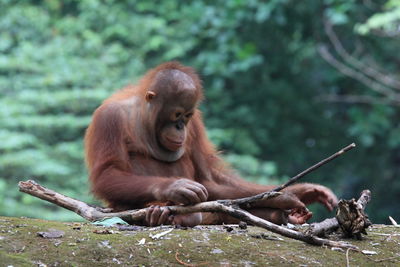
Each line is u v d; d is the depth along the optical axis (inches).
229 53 722.8
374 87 689.0
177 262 165.6
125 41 735.1
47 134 626.5
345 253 181.0
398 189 828.0
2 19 709.9
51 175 579.8
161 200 210.8
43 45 706.2
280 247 181.5
